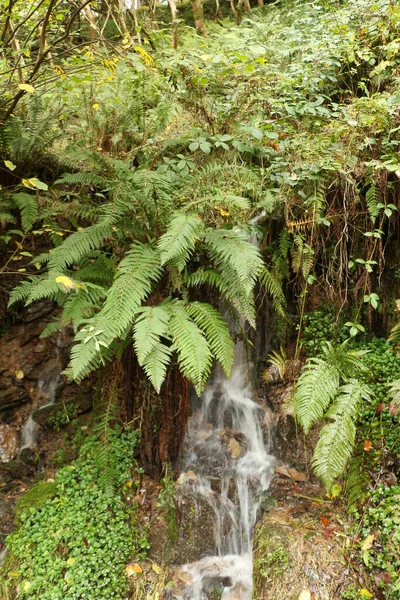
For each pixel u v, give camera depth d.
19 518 3.30
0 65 3.96
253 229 3.66
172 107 4.30
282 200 3.60
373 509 2.97
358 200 3.51
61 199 4.22
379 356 3.53
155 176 3.09
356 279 3.78
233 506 3.59
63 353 4.34
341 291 3.80
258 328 4.23
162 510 3.48
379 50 4.23
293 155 3.69
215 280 3.12
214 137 3.64
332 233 3.75
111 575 3.01
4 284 4.32
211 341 3.02
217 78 4.12
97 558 3.03
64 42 4.30
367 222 3.67
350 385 3.10
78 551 3.04
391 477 3.09
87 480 3.44
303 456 3.68
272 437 3.91
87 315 3.12
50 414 4.05
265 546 3.04
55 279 2.71
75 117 4.75
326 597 2.74
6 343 4.34
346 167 3.46
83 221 4.45
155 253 3.05
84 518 3.20
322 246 3.79
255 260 2.83
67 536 3.11
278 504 3.40
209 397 4.23
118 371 3.57
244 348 4.27
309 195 3.58
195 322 3.00
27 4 4.15
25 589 2.88
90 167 4.10
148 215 3.28
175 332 2.79
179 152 4.36
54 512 3.27
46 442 3.96
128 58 3.86
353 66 4.38
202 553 3.37
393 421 3.23
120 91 4.58
